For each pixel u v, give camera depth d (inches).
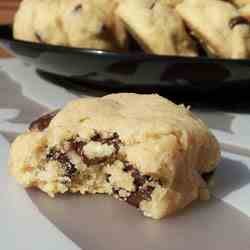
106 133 10.0
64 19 14.4
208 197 10.0
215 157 10.5
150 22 14.0
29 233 9.2
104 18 14.3
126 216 9.7
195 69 12.7
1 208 9.7
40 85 14.9
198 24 14.0
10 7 26.6
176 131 9.9
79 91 14.4
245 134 12.2
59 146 10.1
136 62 12.7
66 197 10.0
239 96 13.6
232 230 9.4
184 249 9.1
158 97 11.0
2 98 14.0
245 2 14.9
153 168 9.6
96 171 10.1
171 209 9.7
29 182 10.1
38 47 13.4
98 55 12.9
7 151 11.1
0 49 21.2
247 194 10.1
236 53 13.8
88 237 9.2
